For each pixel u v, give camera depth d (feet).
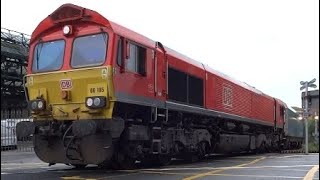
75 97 37.58
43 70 39.58
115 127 36.22
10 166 49.49
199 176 36.11
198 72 55.06
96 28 38.14
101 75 36.60
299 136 134.82
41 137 38.68
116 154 39.88
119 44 37.81
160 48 45.50
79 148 36.63
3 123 78.02
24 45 98.07
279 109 107.45
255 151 88.02
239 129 75.46
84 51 38.09
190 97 52.11
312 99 170.19
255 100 84.69
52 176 35.32
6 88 101.45
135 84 39.65
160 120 44.83
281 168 44.96
